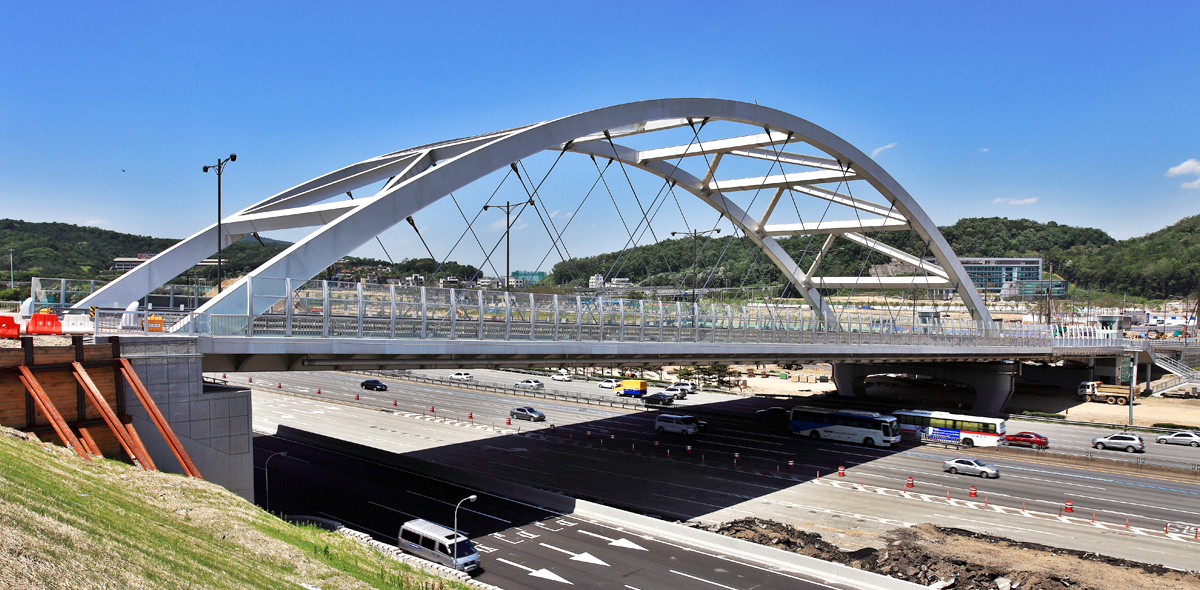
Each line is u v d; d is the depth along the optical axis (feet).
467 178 100.58
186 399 66.33
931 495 120.98
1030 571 82.99
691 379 290.15
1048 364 281.33
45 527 35.27
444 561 81.05
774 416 198.08
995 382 221.25
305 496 110.73
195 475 64.34
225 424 69.15
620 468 138.41
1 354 55.31
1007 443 164.04
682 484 126.82
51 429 58.03
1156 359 276.41
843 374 248.93
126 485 52.95
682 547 91.66
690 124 144.25
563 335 101.71
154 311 73.87
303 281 77.61
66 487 44.19
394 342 81.51
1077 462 147.64
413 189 92.79
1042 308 501.97
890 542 95.50
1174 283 652.89
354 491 114.83
